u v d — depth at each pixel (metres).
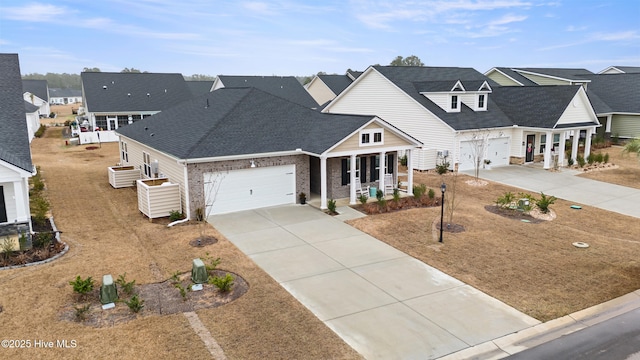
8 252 12.80
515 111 30.97
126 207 18.94
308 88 62.53
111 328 9.34
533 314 10.51
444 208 19.47
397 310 10.54
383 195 20.19
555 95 30.31
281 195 19.44
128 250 13.91
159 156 20.05
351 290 11.54
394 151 21.25
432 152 27.88
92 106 43.81
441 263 13.42
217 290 11.28
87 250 13.78
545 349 9.11
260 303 10.67
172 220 17.03
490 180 25.50
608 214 19.27
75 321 9.61
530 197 19.67
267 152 18.39
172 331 9.28
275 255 13.84
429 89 29.80
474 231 16.39
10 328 9.26
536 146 31.41
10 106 16.47
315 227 16.59
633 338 9.56
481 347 9.12
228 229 16.20
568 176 26.70
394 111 30.98
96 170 27.22
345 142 18.70
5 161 12.90
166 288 11.35
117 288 11.20
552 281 12.31
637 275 12.80
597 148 36.28
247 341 9.02
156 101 47.03
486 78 38.50
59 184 22.91
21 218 13.51
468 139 27.91
